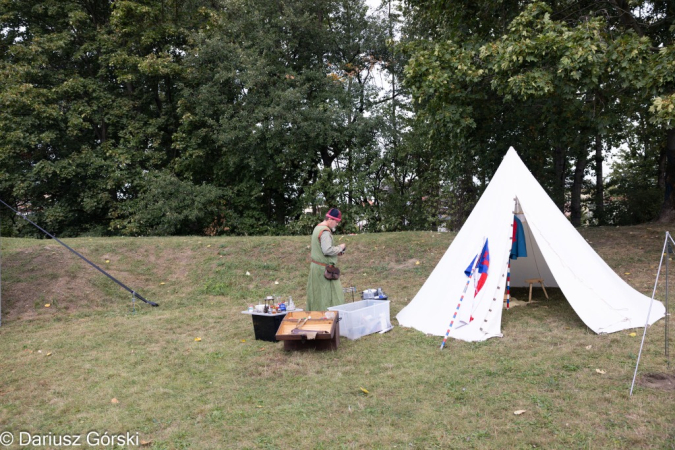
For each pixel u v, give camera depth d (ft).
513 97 37.42
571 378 14.42
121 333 22.40
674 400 12.55
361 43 61.57
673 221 39.40
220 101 57.06
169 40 60.54
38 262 31.60
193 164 59.82
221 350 19.25
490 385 14.33
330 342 18.39
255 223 61.21
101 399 14.70
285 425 12.51
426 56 34.65
